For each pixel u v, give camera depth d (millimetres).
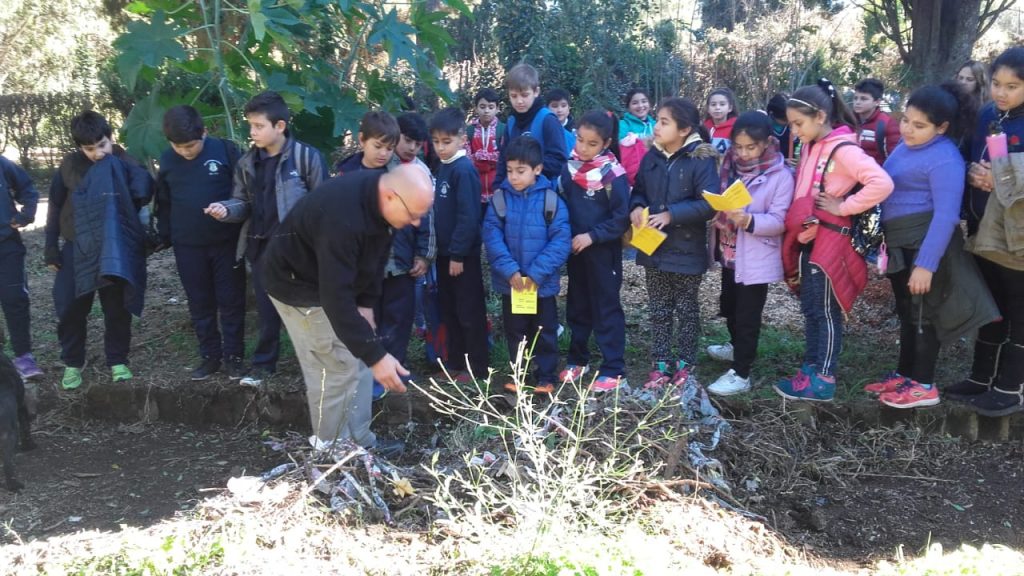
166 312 6090
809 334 4484
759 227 4297
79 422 4852
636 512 3514
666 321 4668
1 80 15594
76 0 15297
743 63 11734
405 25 5070
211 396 4797
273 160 4453
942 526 3744
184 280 4809
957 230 4195
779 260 4426
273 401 4738
